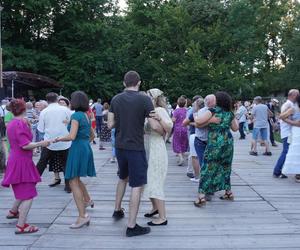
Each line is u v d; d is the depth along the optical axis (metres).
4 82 21.42
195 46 33.03
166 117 5.87
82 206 5.88
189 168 9.90
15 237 5.48
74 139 5.70
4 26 31.31
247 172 10.62
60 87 27.59
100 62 32.06
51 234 5.59
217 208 6.98
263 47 40.47
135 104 5.45
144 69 35.53
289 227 5.94
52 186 8.68
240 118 20.45
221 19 37.84
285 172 9.13
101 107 21.38
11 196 7.73
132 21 37.84
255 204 7.25
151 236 5.52
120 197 6.24
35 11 30.81
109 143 17.23
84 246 5.14
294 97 8.98
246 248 5.09
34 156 13.30
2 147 9.60
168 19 34.44
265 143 14.12
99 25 32.19
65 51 32.94
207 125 7.11
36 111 13.57
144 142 5.90
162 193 6.00
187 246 5.15
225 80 32.62
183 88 32.41
